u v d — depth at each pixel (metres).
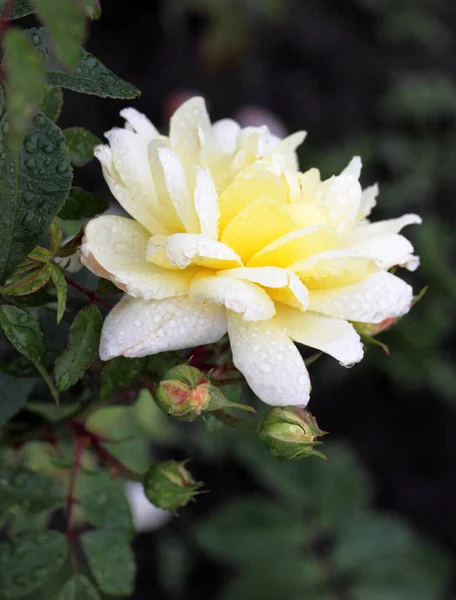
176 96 0.84
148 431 0.43
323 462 0.52
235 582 0.51
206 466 0.76
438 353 0.82
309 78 1.05
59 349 0.26
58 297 0.21
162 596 0.71
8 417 0.25
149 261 0.22
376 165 0.93
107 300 0.26
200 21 1.01
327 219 0.23
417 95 0.97
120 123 0.87
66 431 0.28
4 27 0.19
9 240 0.20
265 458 0.53
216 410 0.24
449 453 0.84
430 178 0.92
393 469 0.82
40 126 0.19
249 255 0.22
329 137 1.01
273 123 0.88
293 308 0.22
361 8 1.11
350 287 0.22
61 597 0.27
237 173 0.23
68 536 0.27
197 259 0.21
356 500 0.52
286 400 0.21
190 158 0.23
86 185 0.77
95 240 0.21
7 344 0.26
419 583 0.54
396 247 0.23
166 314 0.21
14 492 0.28
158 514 0.56
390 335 0.78
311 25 1.09
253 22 1.02
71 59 0.16
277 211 0.22
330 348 0.21
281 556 0.51
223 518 0.51
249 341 0.21
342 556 0.51
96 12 0.21
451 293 0.79
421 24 1.09
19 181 0.19
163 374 0.23
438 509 0.81
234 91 1.01
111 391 0.24
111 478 0.29
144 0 0.98
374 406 0.85
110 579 0.27
